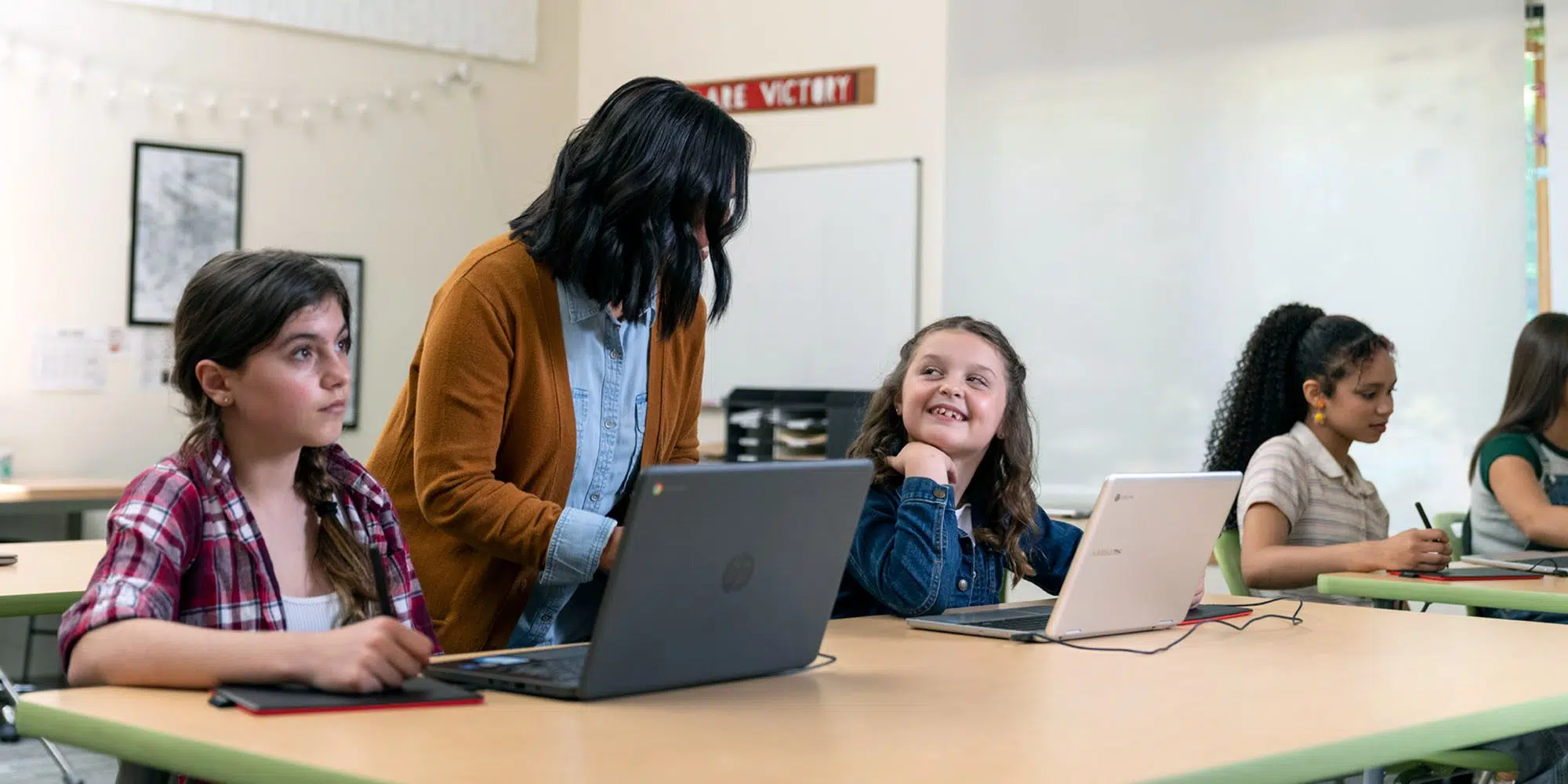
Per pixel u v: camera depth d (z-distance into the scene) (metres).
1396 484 4.46
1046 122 5.12
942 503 1.92
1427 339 4.43
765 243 5.79
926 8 5.41
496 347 1.78
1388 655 1.64
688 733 1.11
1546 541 2.95
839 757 1.03
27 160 5.06
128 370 5.24
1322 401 2.90
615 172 1.75
